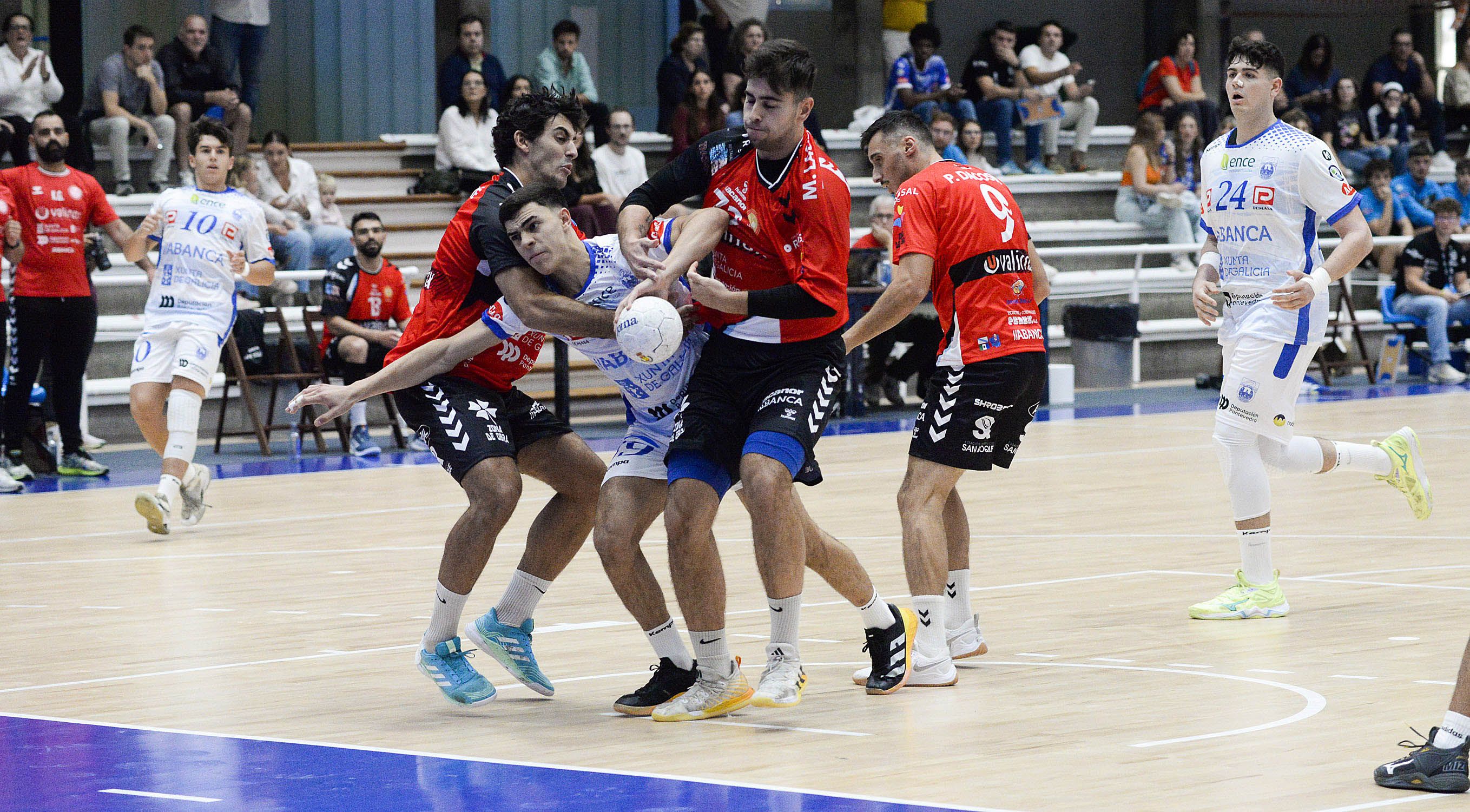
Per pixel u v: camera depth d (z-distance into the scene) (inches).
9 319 684.1
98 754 259.0
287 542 512.7
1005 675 313.4
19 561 482.6
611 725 278.8
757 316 279.3
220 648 352.5
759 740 263.9
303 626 377.1
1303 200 374.3
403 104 1101.7
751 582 429.4
